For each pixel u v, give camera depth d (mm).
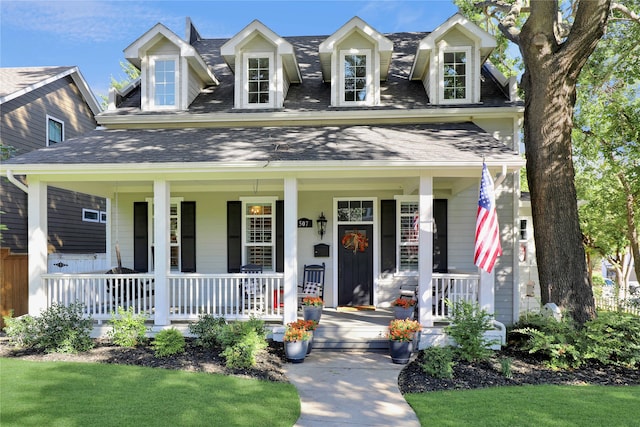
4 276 9422
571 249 8695
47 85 15164
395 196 11055
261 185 10836
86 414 4895
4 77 14516
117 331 7969
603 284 22656
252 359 6938
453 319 7934
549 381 6492
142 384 5930
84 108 17578
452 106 10406
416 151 8352
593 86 14734
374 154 8219
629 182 15680
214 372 6602
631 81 13984
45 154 8797
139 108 11250
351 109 10586
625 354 7211
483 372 6859
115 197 11648
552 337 7211
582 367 7125
